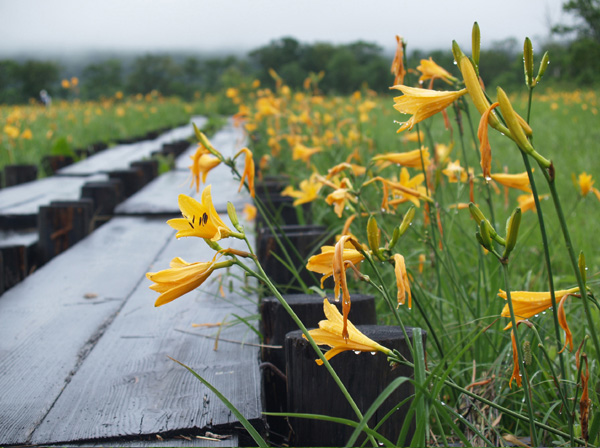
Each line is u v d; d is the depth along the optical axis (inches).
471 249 70.0
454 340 45.9
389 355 23.1
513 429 37.8
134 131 287.6
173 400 32.4
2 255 61.6
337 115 140.0
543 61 21.4
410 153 42.2
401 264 22.4
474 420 35.4
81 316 47.6
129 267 62.5
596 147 154.2
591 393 33.7
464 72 19.7
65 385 35.0
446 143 118.1
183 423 29.7
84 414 31.1
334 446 30.3
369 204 74.2
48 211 79.2
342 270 20.3
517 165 130.8
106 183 94.7
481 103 19.4
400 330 31.1
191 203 21.6
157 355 39.2
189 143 208.8
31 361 38.7
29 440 28.7
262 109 123.2
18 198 103.4
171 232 79.6
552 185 19.0
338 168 44.8
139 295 52.9
